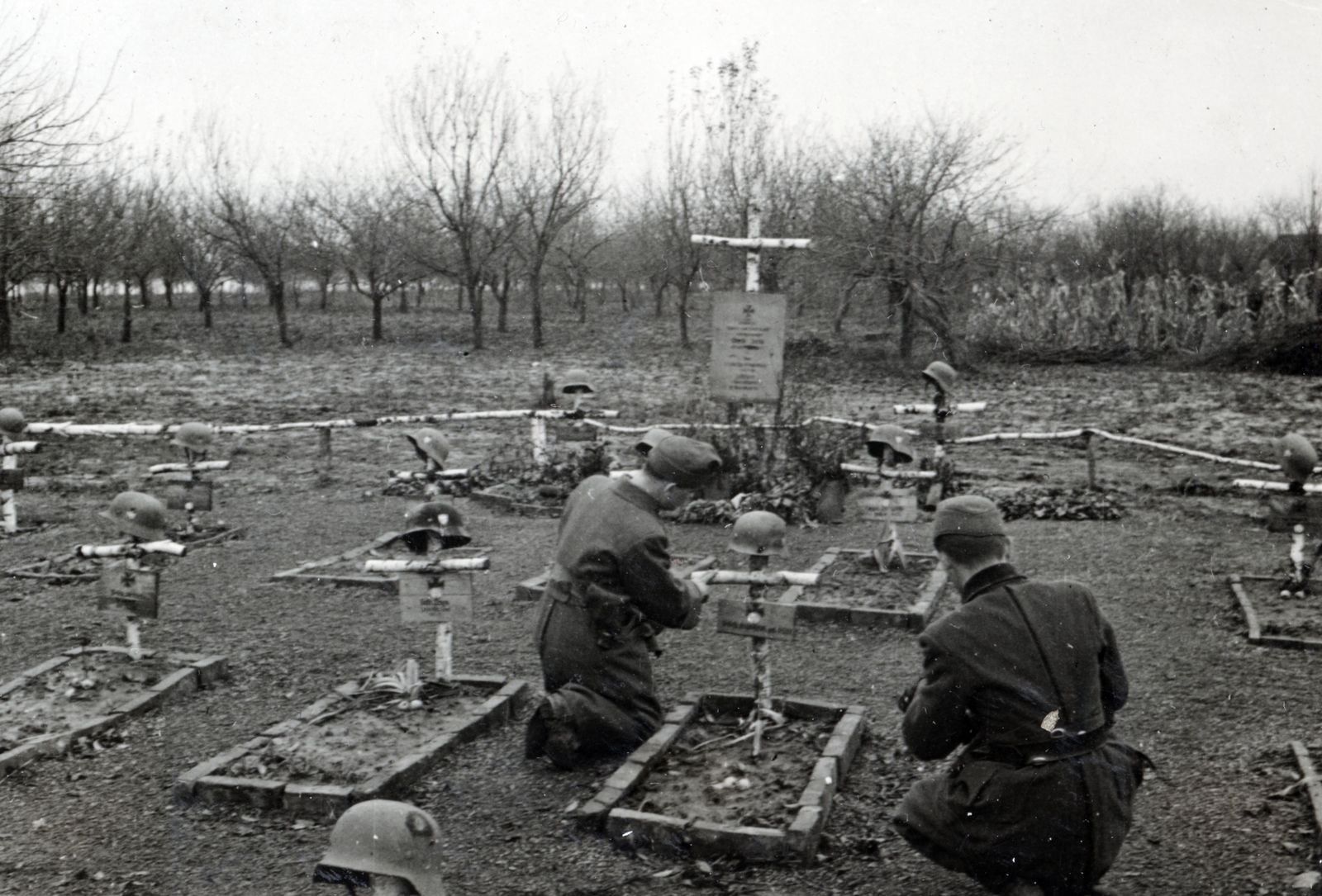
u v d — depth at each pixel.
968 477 15.23
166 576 10.00
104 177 35.91
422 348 40.91
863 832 5.01
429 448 8.85
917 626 8.09
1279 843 4.84
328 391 27.56
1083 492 13.55
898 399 25.38
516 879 4.70
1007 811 3.91
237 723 6.47
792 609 5.58
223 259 48.53
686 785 5.32
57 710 6.49
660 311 56.84
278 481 15.24
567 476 13.88
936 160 30.95
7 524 11.83
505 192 42.03
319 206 47.12
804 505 11.81
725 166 30.33
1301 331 32.19
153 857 4.94
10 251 23.66
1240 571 9.90
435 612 6.46
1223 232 43.19
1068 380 29.77
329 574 9.84
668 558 5.60
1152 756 5.89
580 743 5.61
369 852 2.90
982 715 4.00
